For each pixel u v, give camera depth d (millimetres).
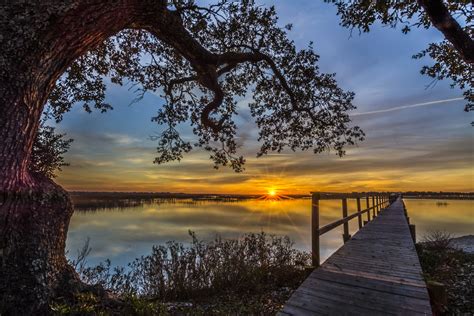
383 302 3451
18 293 2684
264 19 6863
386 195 21891
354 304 3416
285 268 5805
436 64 7176
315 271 4734
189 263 5191
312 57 7301
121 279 4676
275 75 7578
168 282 4988
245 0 6613
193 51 4969
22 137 2824
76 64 7312
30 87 2840
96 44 3543
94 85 7867
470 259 8438
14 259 2736
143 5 3678
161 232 27812
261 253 5801
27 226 2863
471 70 7039
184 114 8859
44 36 2852
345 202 7773
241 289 5133
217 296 4871
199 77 6148
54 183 3369
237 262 5430
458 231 27641
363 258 5547
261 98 8719
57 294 2984
